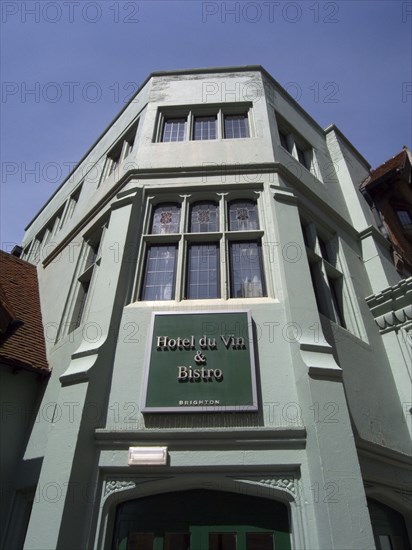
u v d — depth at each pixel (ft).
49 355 25.05
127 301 20.35
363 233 31.78
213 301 20.18
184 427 15.74
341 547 12.57
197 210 25.46
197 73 35.83
